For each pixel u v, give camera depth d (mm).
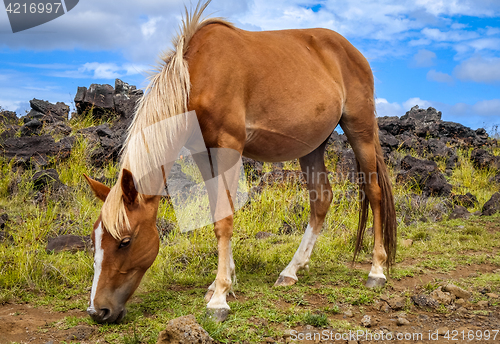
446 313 2865
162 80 2725
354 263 4156
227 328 2480
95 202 5387
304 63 3256
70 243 4195
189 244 4285
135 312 2768
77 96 8594
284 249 4383
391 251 3598
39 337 2428
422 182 7305
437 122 12203
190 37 2852
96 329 2502
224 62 2762
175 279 3541
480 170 9430
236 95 2781
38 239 4211
